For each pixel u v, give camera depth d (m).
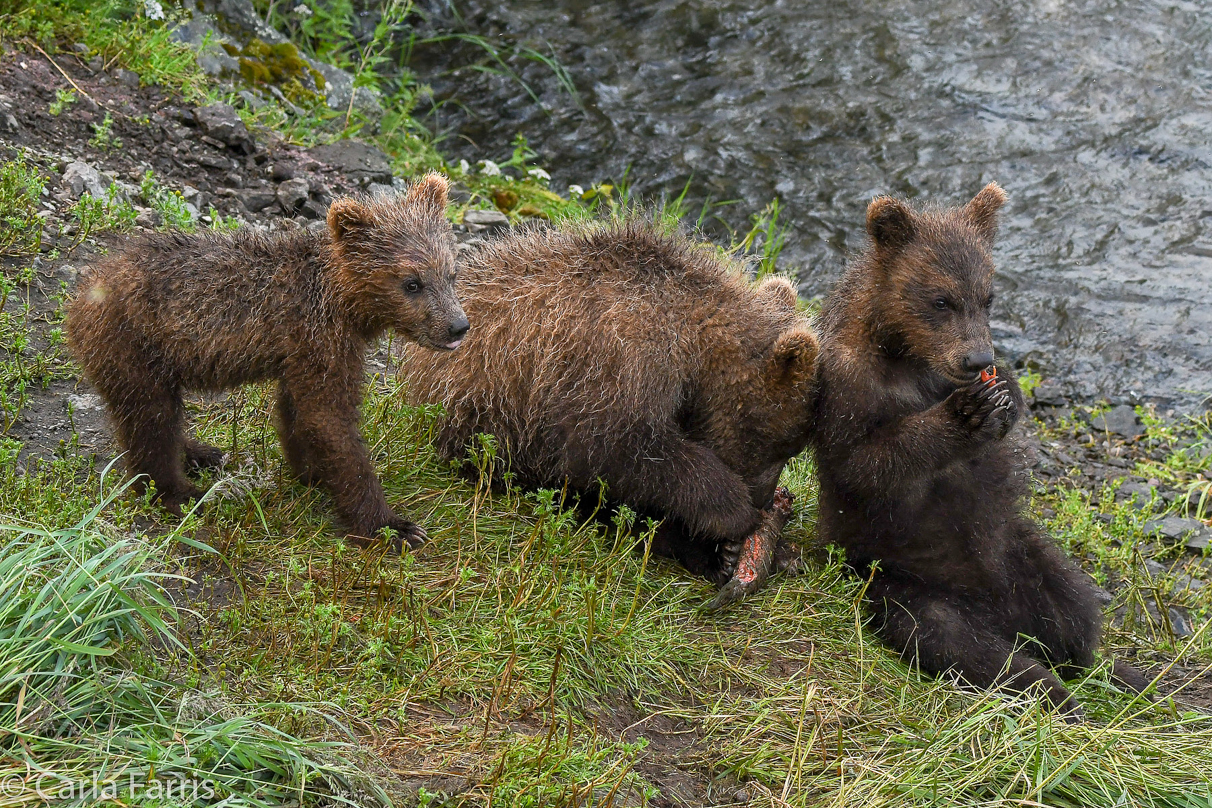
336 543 8.01
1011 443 9.98
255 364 8.20
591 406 9.04
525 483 9.52
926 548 9.33
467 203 15.24
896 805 7.00
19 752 5.84
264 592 7.49
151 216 12.06
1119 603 10.46
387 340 11.38
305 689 6.89
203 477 8.83
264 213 13.20
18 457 8.68
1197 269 16.42
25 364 9.62
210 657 7.03
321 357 8.17
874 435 9.08
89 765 5.85
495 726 7.02
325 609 7.07
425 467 9.49
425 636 7.50
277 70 16.30
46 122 12.88
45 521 7.31
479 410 9.42
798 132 18.91
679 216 15.77
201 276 8.09
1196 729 8.51
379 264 8.13
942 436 8.78
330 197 13.79
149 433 8.20
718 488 8.94
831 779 7.22
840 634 8.76
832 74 20.09
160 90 14.20
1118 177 18.02
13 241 10.84
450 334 8.34
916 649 8.70
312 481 8.70
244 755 6.06
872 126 19.03
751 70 20.23
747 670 8.10
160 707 6.33
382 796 6.13
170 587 7.54
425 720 6.95
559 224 10.84
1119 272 16.41
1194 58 20.22
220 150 13.79
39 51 13.84
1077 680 9.38
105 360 8.03
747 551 8.80
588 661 7.64
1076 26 20.97
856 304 9.29
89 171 12.17
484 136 18.59
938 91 19.69
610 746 7.09
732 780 7.19
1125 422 13.94
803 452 10.84
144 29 14.96
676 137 18.78
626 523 9.11
